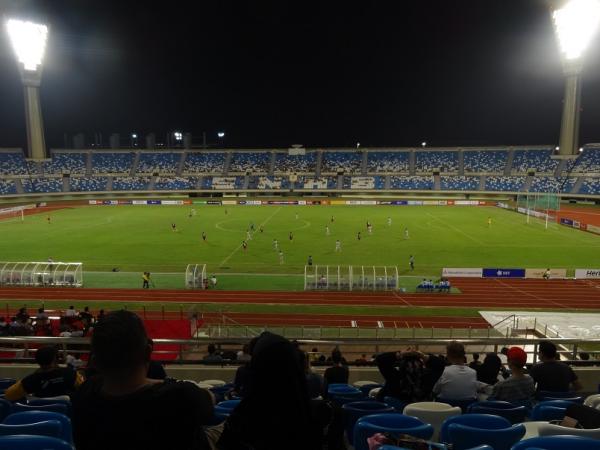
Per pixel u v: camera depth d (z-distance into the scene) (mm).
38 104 103875
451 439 5043
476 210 86625
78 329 22469
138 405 2713
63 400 6922
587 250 51094
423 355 7953
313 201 97938
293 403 2791
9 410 6402
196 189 109562
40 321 22562
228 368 13031
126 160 113875
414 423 5168
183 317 30344
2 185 97938
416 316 31203
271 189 109812
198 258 47719
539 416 6359
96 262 46031
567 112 97375
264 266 44594
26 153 122562
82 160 110938
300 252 50406
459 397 7910
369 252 50406
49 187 103250
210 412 2889
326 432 3477
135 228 65812
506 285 38688
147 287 37719
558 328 25875
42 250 51094
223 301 34406
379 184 108688
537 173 101062
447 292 36750
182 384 2873
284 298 35188
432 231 63094
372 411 6371
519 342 12148
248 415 2807
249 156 117688
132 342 2793
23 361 13633
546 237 58562
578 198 92688
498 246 53281
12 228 65875
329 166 114562
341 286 37719
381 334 27000
